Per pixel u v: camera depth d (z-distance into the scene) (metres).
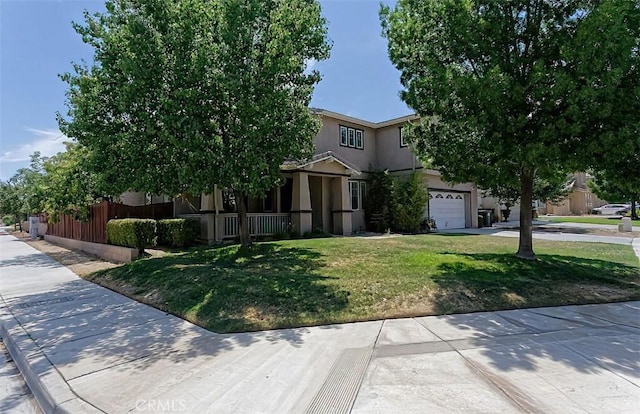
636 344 4.50
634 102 6.85
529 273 8.09
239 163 8.65
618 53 6.77
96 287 8.52
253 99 8.59
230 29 8.19
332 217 17.81
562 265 9.02
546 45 7.96
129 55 8.09
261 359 4.12
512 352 4.23
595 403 3.09
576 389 3.34
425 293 6.55
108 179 9.01
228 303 6.13
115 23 8.64
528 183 9.70
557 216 35.62
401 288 6.76
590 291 7.11
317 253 10.34
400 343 4.56
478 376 3.62
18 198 36.50
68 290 8.23
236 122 8.87
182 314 5.96
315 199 17.98
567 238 16.42
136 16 8.34
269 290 6.64
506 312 5.91
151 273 8.64
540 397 3.20
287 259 9.51
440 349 4.35
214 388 3.46
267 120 8.66
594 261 9.95
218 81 8.20
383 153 20.78
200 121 8.39
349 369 3.82
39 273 10.71
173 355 4.30
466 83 7.64
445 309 5.93
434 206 20.64
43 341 4.91
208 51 8.24
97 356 4.34
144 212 15.09
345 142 19.30
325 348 4.43
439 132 9.20
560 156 7.54
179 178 8.67
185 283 7.44
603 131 7.13
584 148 7.36
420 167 19.11
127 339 4.91
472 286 6.98
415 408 3.03
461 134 8.86
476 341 4.61
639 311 6.01
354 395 3.27
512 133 7.77
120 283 8.52
